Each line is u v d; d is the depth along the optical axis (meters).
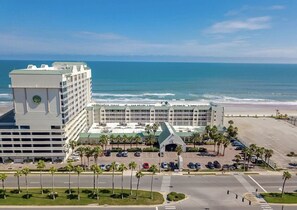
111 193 94.62
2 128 119.00
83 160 124.94
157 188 99.62
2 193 92.25
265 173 114.31
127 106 179.12
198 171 115.06
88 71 181.25
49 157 122.50
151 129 159.62
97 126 171.50
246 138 164.75
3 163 120.50
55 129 120.00
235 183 104.75
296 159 131.62
